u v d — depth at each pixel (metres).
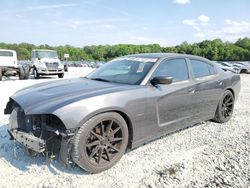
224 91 5.27
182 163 3.46
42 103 3.04
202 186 2.90
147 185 2.90
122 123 3.29
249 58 98.50
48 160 3.25
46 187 2.81
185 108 4.27
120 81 3.91
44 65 16.80
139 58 4.36
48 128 2.99
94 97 3.07
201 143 4.21
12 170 3.12
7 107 3.81
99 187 2.84
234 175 3.15
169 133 4.24
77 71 25.06
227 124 5.36
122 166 3.33
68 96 3.14
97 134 3.11
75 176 3.05
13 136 3.31
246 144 4.22
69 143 2.88
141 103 3.48
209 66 5.12
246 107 7.11
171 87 3.99
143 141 3.65
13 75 15.11
